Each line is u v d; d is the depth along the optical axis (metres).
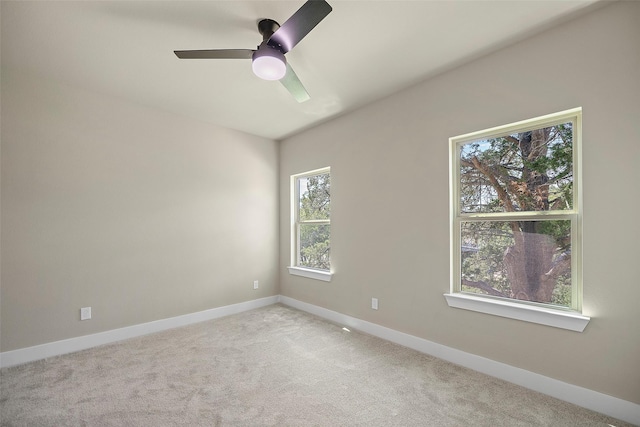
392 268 2.92
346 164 3.39
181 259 3.42
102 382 2.16
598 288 1.81
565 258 1.99
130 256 3.07
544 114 2.01
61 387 2.10
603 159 1.79
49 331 2.61
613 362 1.75
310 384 2.14
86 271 2.81
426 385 2.12
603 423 1.70
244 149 4.03
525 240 2.17
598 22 1.81
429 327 2.62
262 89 2.82
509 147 2.25
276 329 3.25
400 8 1.77
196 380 2.19
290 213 4.23
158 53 2.24
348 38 2.06
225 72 2.51
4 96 2.44
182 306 3.41
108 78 2.62
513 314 2.12
